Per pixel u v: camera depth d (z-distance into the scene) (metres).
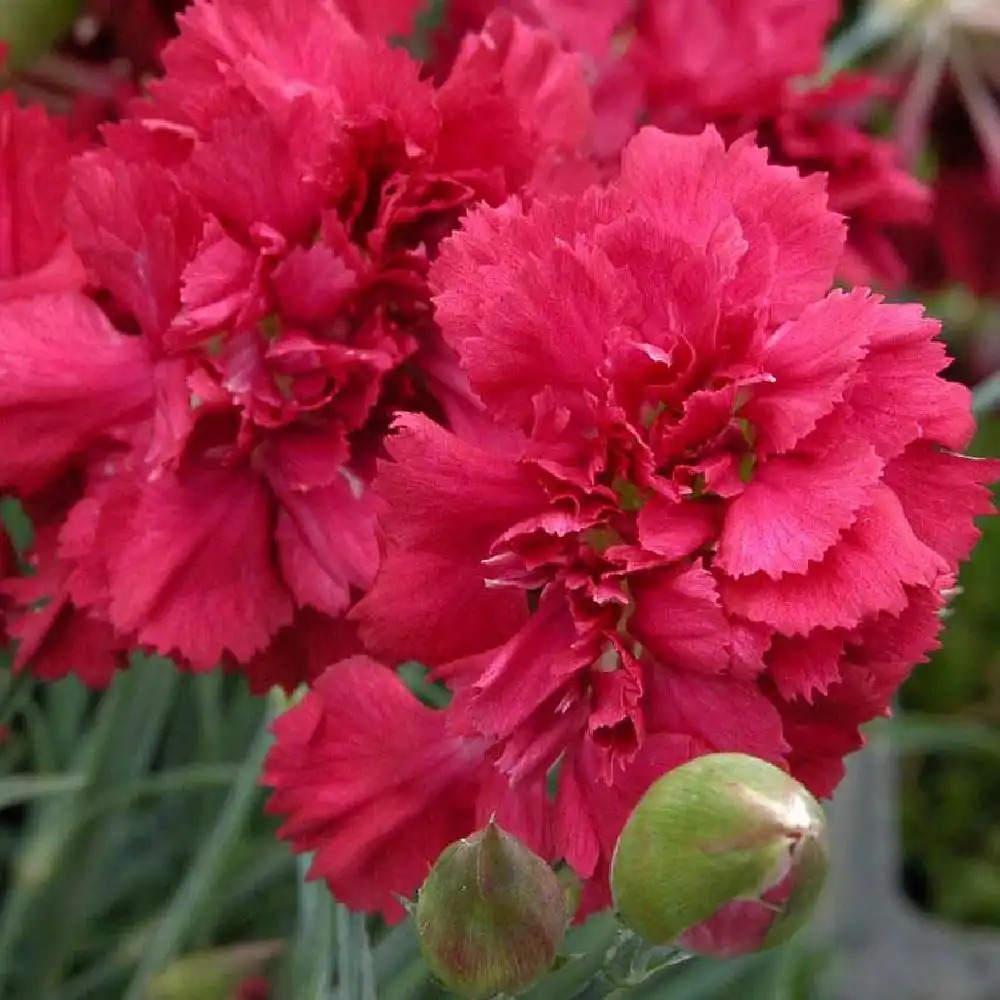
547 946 0.10
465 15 0.17
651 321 0.11
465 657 0.12
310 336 0.12
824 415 0.11
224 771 0.17
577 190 0.13
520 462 0.11
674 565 0.11
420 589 0.11
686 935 0.10
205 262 0.12
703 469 0.11
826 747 0.12
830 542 0.11
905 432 0.11
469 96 0.12
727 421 0.11
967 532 0.12
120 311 0.13
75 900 0.16
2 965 0.16
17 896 0.16
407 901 0.11
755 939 0.10
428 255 0.13
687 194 0.12
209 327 0.12
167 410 0.12
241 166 0.12
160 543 0.12
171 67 0.13
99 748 0.15
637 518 0.11
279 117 0.12
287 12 0.13
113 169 0.12
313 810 0.12
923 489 0.12
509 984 0.10
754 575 0.11
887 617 0.11
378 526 0.12
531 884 0.10
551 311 0.11
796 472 0.11
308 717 0.12
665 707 0.11
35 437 0.12
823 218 0.12
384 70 0.12
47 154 0.13
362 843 0.12
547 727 0.11
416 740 0.12
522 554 0.11
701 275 0.11
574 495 0.11
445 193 0.13
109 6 0.17
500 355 0.11
